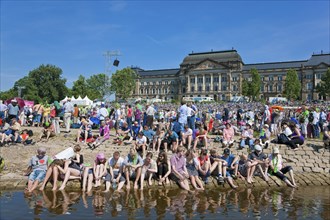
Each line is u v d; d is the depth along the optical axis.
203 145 21.55
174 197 13.71
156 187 15.38
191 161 15.73
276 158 17.45
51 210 11.27
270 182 16.86
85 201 12.59
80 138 23.28
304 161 20.61
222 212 11.68
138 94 186.88
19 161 18.03
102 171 14.99
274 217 11.20
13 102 23.64
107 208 11.75
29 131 23.59
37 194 13.37
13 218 10.32
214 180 16.47
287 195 14.65
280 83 151.62
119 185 14.77
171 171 15.91
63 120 28.88
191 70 166.00
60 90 115.88
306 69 145.88
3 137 21.05
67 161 14.82
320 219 11.05
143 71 190.88
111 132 26.86
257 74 131.38
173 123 22.59
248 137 22.20
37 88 111.19
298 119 28.55
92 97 136.75
